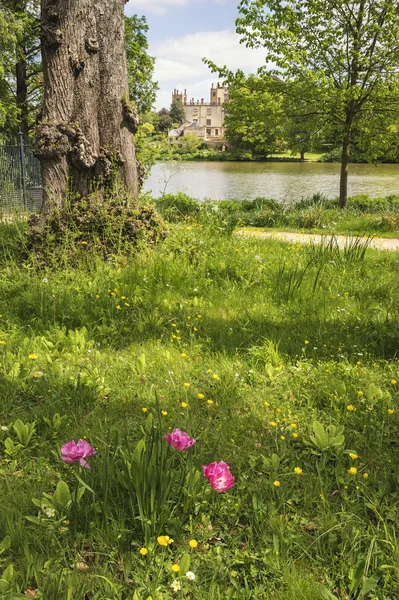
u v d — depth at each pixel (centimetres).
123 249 719
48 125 705
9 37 2572
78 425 324
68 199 728
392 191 3900
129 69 3019
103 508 233
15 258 711
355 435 327
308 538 239
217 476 215
